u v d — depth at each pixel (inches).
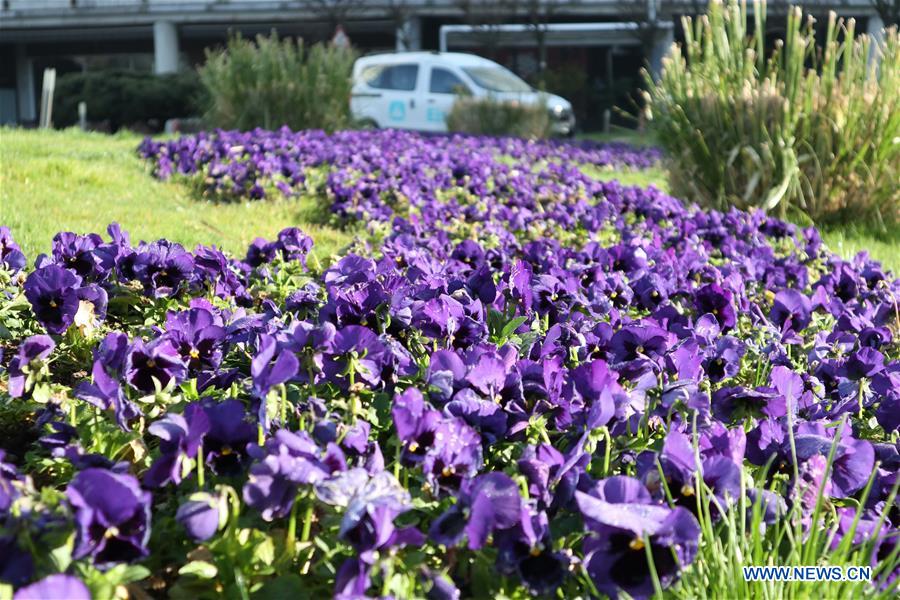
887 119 362.6
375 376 109.2
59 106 1066.7
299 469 82.0
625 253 206.4
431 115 820.0
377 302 127.3
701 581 86.3
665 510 81.0
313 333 107.0
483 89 820.0
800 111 374.0
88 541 74.0
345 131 615.2
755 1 390.9
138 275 161.0
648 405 108.0
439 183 362.0
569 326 135.3
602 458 104.5
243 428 93.7
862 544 90.4
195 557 86.1
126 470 88.9
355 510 78.8
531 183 392.2
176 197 339.6
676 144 404.5
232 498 83.6
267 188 353.4
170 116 1052.5
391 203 329.7
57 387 119.2
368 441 95.4
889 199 372.2
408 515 92.7
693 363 119.8
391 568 79.4
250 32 1781.5
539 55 1505.9
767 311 195.0
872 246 331.9
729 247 265.4
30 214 256.7
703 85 395.5
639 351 128.3
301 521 93.4
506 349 117.4
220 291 167.3
